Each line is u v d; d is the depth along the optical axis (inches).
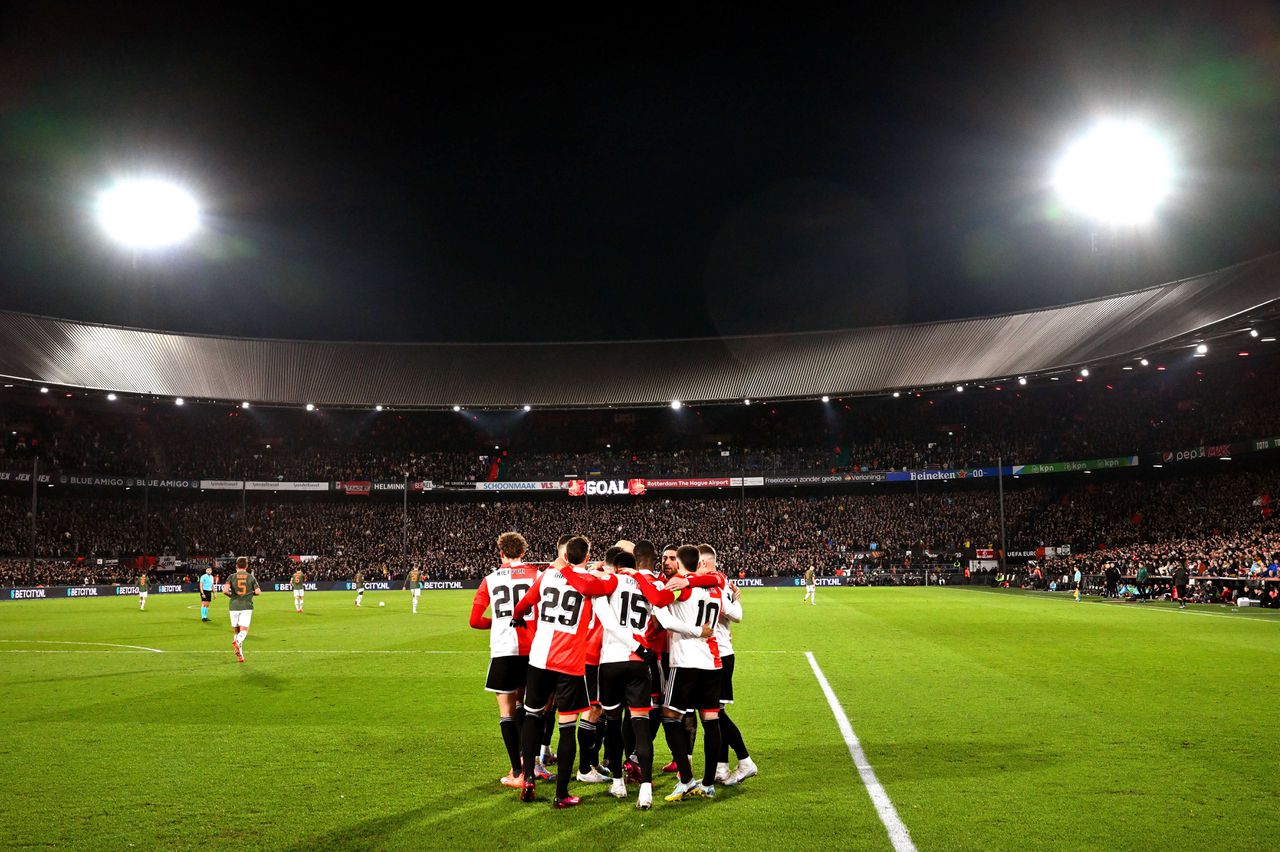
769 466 2893.7
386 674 658.2
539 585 344.2
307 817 305.3
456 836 285.6
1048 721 451.5
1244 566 1509.6
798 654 755.4
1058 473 2544.3
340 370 2797.7
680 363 2864.2
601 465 2957.7
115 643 924.0
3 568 2214.6
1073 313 2502.5
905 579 2434.8
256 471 2819.9
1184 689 550.3
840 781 343.3
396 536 2810.0
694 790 333.7
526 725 332.5
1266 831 279.3
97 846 277.0
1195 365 2156.7
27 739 429.7
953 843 270.5
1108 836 275.6
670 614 329.4
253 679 634.2
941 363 2541.8
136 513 2647.6
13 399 2518.5
